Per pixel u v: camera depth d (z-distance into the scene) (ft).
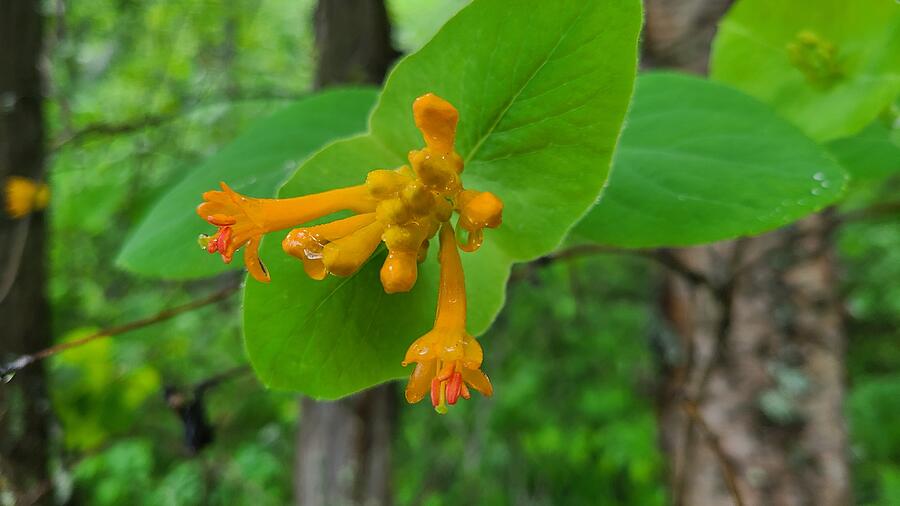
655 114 0.64
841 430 1.19
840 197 0.56
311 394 0.53
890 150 0.70
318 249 0.46
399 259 0.48
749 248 1.15
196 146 1.54
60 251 1.68
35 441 0.97
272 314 0.51
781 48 0.67
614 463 2.00
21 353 0.97
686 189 0.58
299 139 0.70
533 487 2.08
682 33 1.05
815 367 1.16
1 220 0.97
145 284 1.93
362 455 1.27
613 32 0.47
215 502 1.75
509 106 0.50
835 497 1.17
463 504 1.97
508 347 1.92
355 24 1.03
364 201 0.49
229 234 0.46
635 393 2.08
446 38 0.50
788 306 1.15
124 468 1.80
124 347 1.73
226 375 0.81
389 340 0.53
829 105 0.66
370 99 0.74
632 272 2.09
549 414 2.10
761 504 1.17
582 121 0.49
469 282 0.55
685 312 1.27
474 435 1.98
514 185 0.52
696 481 1.24
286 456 2.07
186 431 0.80
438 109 0.47
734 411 1.19
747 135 0.60
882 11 0.61
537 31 0.48
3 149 0.97
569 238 0.82
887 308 2.30
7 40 0.97
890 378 2.31
